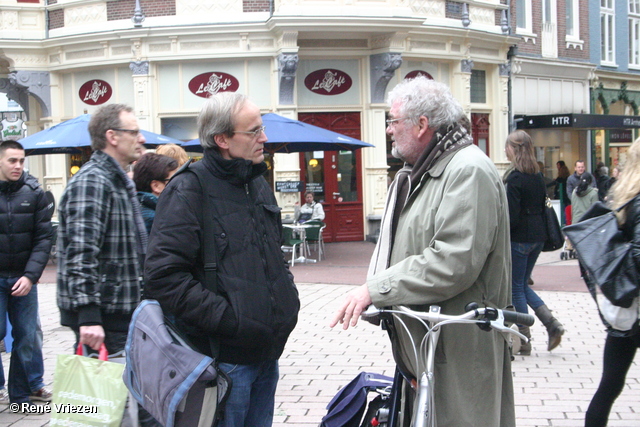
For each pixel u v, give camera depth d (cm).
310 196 1503
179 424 278
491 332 296
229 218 292
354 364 609
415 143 307
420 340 297
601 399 376
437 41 1734
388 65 1602
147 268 281
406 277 279
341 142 1204
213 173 296
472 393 293
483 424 293
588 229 339
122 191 375
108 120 373
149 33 1584
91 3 1659
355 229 1705
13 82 1727
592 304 880
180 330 295
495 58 1916
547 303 893
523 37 2008
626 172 344
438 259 276
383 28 1552
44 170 1903
